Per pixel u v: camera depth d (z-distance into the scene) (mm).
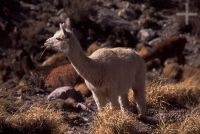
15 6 64188
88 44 59844
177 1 75250
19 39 57625
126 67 26953
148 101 32312
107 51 26703
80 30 62062
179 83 40531
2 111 28828
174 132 26656
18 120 27453
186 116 29688
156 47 55938
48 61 51438
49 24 61844
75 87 39000
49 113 28453
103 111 26859
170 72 48438
